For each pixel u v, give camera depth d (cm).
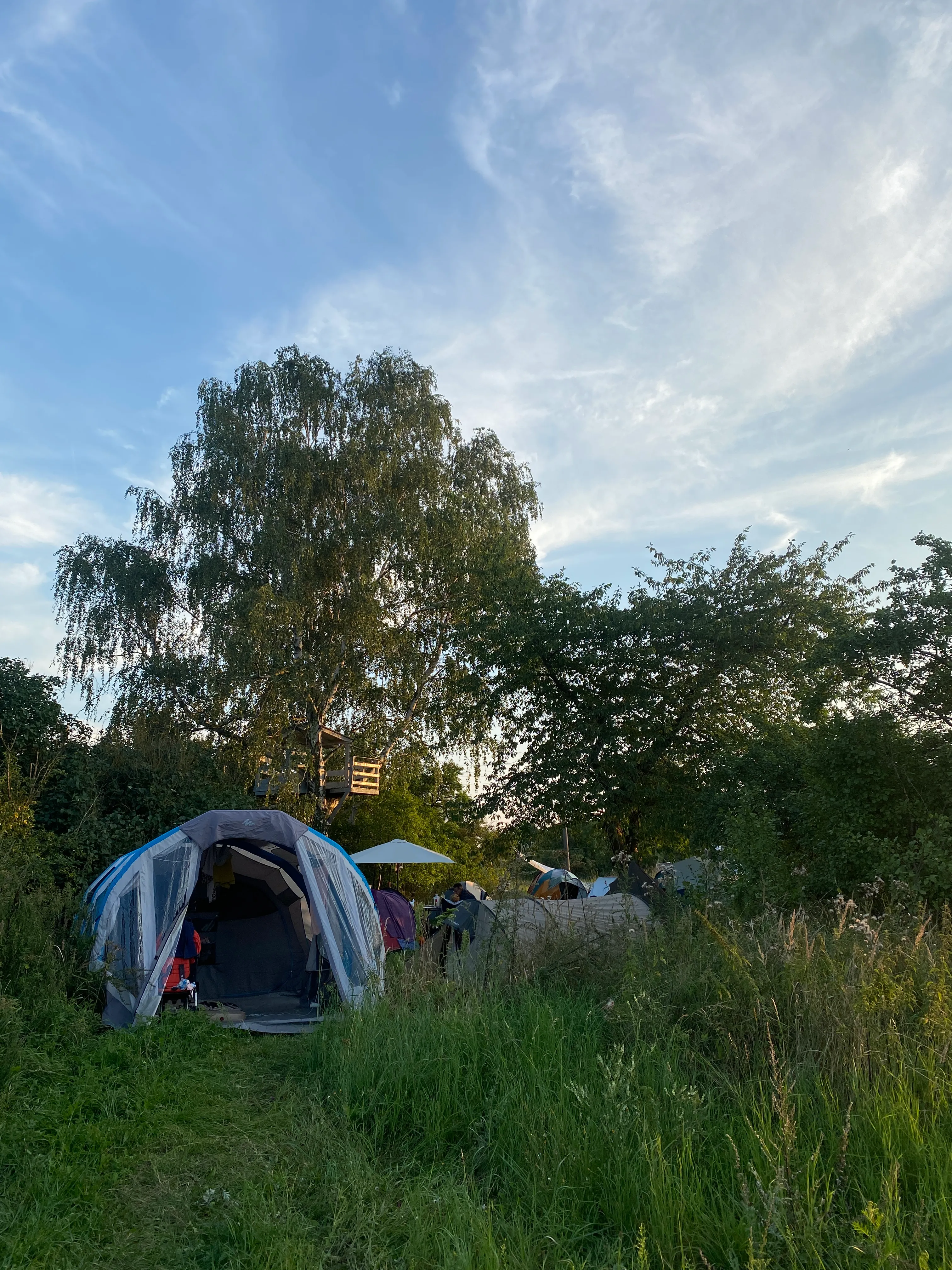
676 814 1697
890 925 671
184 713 2267
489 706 1975
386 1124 568
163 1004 964
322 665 2336
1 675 1598
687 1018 586
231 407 2492
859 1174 396
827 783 1106
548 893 1952
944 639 1035
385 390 2583
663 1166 407
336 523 2417
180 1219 457
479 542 2506
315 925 1155
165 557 2448
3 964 802
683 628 1755
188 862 1021
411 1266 387
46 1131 566
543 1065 560
